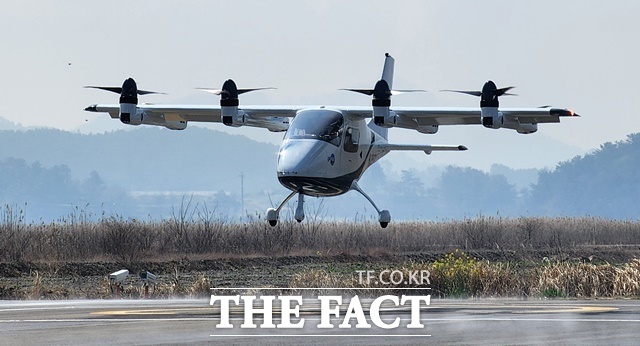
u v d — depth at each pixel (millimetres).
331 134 78062
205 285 71938
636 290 68812
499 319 48656
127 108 82812
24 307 55688
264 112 82500
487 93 77125
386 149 87438
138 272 93875
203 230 109188
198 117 87062
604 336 42188
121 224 104625
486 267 72500
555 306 56625
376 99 78688
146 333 42969
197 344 39938
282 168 76062
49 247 98500
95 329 44219
